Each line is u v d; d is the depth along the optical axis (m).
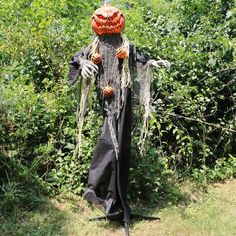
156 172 4.89
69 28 5.60
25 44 5.46
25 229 4.20
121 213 4.34
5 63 5.67
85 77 4.06
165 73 5.32
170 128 5.14
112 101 4.23
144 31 5.72
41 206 4.53
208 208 4.73
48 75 5.39
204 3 6.35
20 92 4.89
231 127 5.49
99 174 4.27
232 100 5.60
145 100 4.27
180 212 4.64
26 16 5.89
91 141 4.77
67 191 4.70
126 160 4.26
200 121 5.23
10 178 4.62
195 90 5.39
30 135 4.91
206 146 5.36
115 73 4.20
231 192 5.08
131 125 4.37
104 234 4.25
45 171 4.85
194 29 6.20
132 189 4.79
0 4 6.30
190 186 5.09
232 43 5.59
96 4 6.63
